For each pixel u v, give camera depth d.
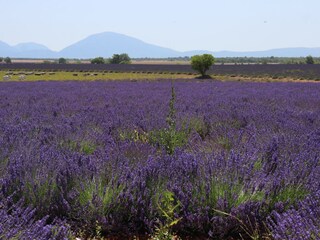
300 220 2.49
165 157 4.08
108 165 3.73
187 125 6.72
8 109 8.86
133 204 3.10
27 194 3.18
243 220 2.96
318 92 16.81
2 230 2.31
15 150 4.31
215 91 17.55
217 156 3.85
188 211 3.07
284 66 74.75
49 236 2.44
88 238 2.91
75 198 3.18
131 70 75.19
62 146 5.04
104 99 12.39
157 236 2.74
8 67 83.75
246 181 3.36
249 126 6.66
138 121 7.12
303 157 4.07
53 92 15.88
